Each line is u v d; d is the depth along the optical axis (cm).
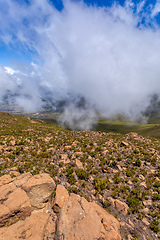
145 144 3130
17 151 1812
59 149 2275
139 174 1538
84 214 655
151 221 873
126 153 2331
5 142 2281
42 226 632
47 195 808
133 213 935
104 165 1755
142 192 1199
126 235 739
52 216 721
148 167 1784
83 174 1324
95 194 1105
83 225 594
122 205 960
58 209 741
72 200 755
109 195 1123
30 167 1441
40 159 1705
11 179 949
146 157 2103
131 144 3014
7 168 1348
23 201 695
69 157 1900
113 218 799
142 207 984
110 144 2931
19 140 2559
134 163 1873
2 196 711
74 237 537
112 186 1265
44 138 3119
